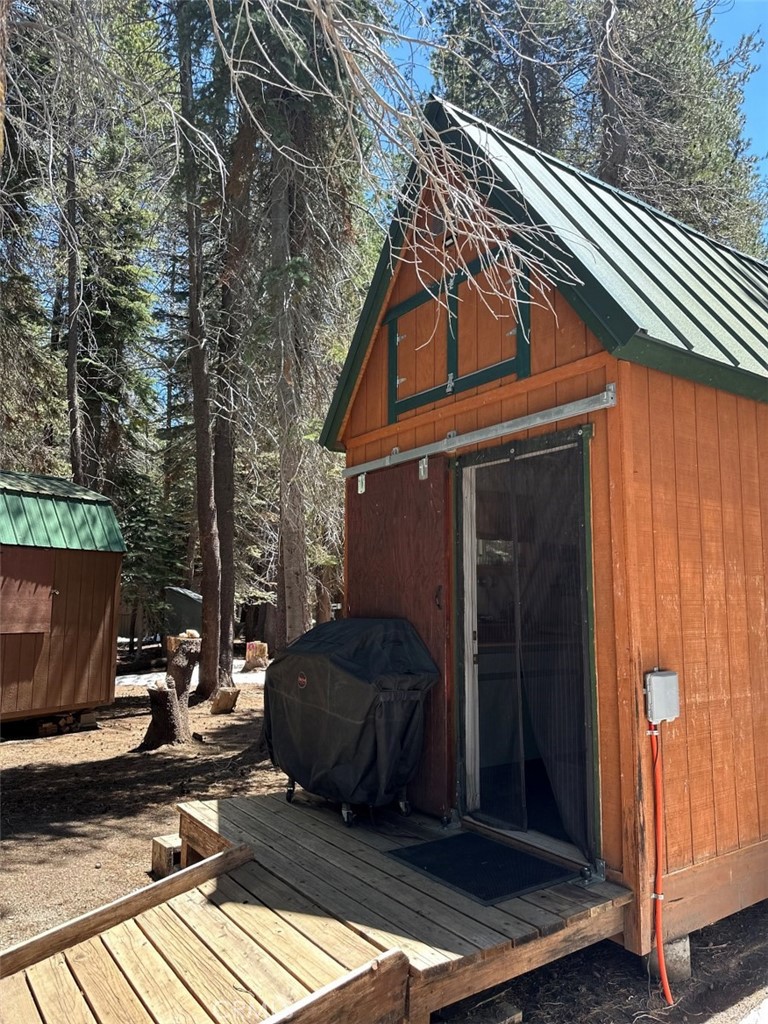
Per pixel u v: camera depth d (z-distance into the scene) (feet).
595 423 11.42
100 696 29.35
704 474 11.97
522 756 12.73
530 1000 10.03
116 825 17.78
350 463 18.22
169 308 43.73
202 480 35.99
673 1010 9.85
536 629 12.24
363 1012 7.87
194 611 54.19
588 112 32.30
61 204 16.93
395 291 16.87
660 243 14.85
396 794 13.42
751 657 12.42
